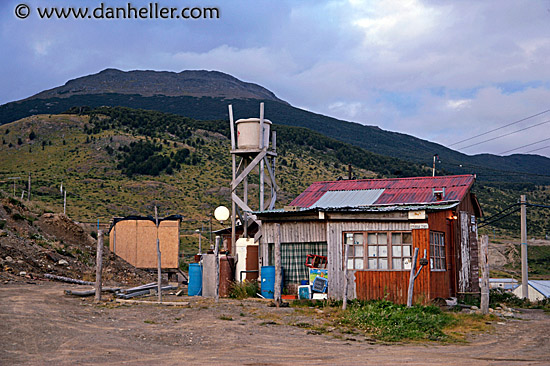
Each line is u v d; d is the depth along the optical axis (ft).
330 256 61.93
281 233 66.18
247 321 46.47
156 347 35.40
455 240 70.23
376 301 57.67
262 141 76.28
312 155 398.21
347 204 76.79
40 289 58.44
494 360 32.94
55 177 295.69
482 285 58.18
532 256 250.98
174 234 100.83
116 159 335.06
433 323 47.73
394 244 60.18
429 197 74.38
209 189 291.17
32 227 86.38
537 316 66.69
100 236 55.16
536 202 358.23
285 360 31.94
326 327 45.29
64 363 29.40
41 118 427.33
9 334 35.63
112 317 45.83
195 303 55.83
